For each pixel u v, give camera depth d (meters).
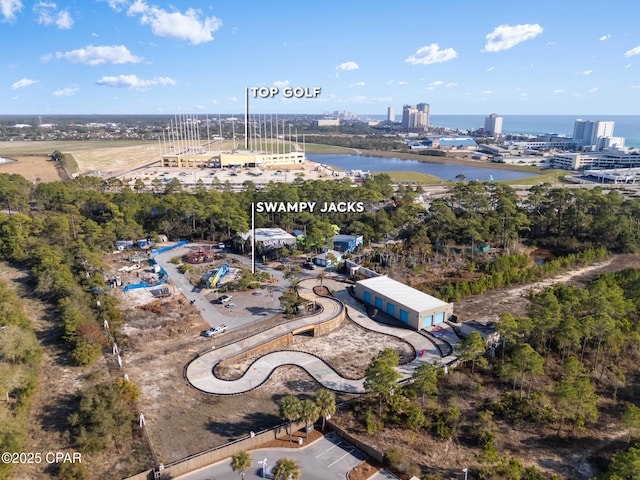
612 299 92.56
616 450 60.53
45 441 59.16
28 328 83.69
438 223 154.25
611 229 150.12
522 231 168.25
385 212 171.88
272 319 98.19
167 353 83.94
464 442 61.56
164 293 110.12
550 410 66.00
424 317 95.81
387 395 68.25
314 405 62.16
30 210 174.38
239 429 63.94
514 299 112.50
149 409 67.62
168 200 169.00
